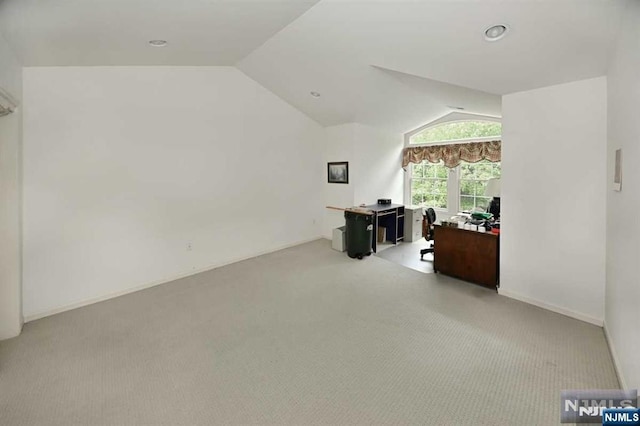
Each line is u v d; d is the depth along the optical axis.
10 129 2.92
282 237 5.93
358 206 6.11
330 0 2.73
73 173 3.52
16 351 2.73
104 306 3.62
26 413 2.04
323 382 2.31
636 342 1.92
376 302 3.65
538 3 2.10
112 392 2.23
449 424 1.90
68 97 3.44
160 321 3.26
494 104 4.52
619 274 2.34
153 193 4.19
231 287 4.15
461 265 4.21
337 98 5.02
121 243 3.93
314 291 3.99
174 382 2.33
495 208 4.59
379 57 3.46
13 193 2.95
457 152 6.15
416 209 6.48
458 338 2.86
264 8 2.72
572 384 2.23
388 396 2.15
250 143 5.26
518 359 2.53
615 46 2.32
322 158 6.52
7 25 2.30
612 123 2.56
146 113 4.06
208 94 4.66
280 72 4.59
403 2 2.45
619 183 2.30
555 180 3.17
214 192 4.85
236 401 2.13
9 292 2.96
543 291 3.38
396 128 6.54
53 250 3.42
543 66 2.80
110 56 3.32
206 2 2.39
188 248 4.60
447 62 3.09
